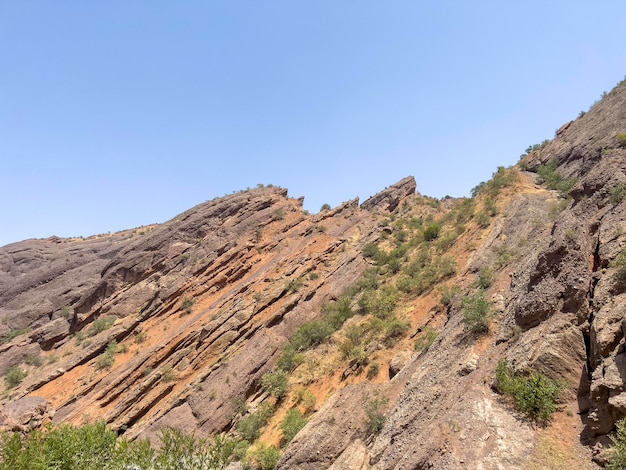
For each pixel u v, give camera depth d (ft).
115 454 58.90
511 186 118.11
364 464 50.16
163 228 219.20
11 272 293.64
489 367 46.55
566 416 36.70
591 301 42.65
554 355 40.32
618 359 35.09
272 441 79.10
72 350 176.45
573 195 67.62
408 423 48.34
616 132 105.50
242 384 107.65
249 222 205.46
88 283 244.63
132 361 143.54
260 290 150.51
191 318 159.22
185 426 102.32
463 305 63.16
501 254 85.10
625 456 29.37
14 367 181.16
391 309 103.96
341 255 157.48
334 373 92.17
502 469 33.63
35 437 58.49
